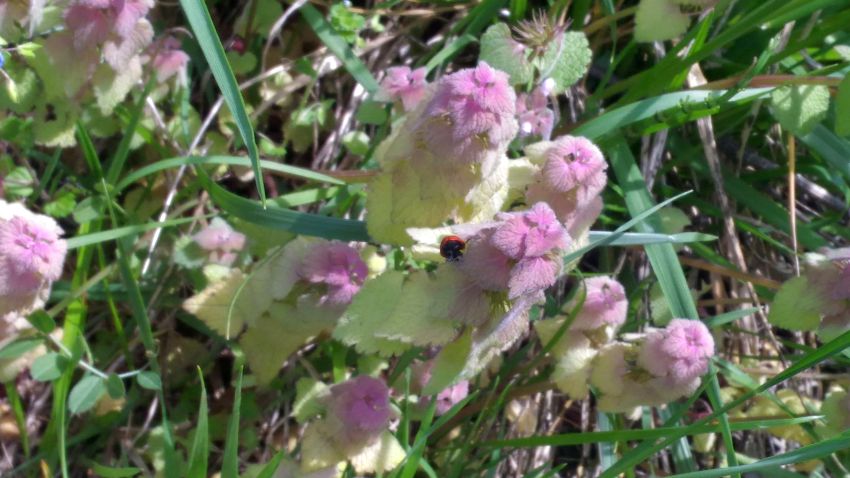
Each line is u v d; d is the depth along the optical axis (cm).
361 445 20
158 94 25
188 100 26
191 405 25
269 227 22
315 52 29
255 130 28
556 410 27
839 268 22
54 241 19
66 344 22
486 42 24
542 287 17
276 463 18
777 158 30
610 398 22
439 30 32
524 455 26
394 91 23
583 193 19
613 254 28
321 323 21
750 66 27
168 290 25
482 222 18
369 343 19
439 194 18
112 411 24
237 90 18
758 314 29
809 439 24
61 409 21
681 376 20
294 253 21
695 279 29
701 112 25
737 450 28
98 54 22
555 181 19
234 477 18
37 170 27
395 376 22
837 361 27
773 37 27
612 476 20
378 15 30
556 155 19
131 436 24
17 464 24
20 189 25
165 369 25
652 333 21
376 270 23
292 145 30
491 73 17
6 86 23
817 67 27
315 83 30
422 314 18
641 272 28
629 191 26
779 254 30
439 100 17
